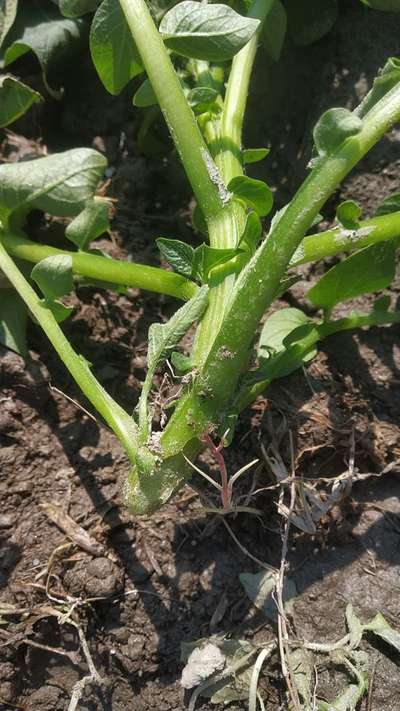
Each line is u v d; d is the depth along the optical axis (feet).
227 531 1.24
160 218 1.51
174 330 1.02
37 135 1.57
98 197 1.48
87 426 1.30
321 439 1.28
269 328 1.32
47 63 1.47
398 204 1.21
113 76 1.25
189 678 1.14
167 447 1.02
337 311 1.41
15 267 1.18
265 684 1.16
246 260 1.07
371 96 1.16
